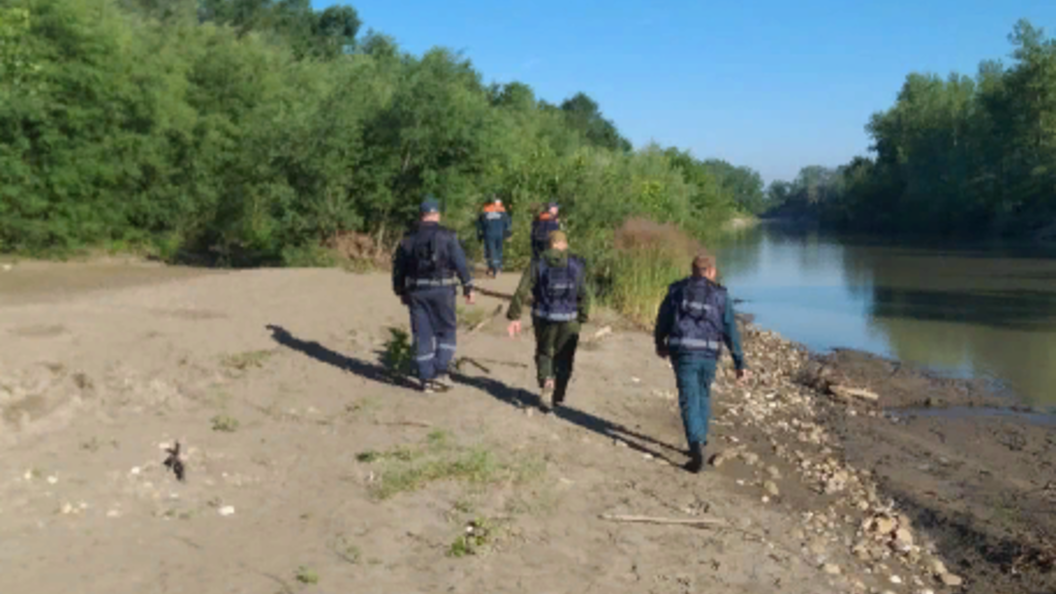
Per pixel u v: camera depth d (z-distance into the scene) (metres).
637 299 13.58
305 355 8.05
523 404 7.41
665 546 4.79
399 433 6.16
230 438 5.75
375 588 3.88
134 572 3.81
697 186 43.53
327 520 4.58
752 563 4.69
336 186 16.02
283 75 23.59
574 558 4.47
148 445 5.45
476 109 16.95
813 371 11.66
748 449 7.30
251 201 18.42
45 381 6.20
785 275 27.67
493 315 11.26
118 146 16.89
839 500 6.19
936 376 11.48
